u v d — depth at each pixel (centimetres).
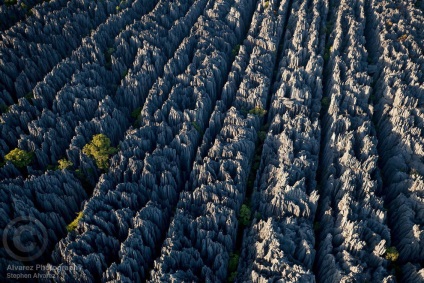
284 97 6756
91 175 5522
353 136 5912
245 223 5072
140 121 6450
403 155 5819
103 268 4397
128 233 4678
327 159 5828
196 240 4684
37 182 5012
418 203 5025
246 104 6744
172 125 6316
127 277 4178
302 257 4434
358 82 7150
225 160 5456
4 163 5478
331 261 4403
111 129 6112
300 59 7681
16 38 7581
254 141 6141
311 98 6844
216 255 4475
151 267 4656
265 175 5494
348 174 5253
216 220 4681
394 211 5159
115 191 4981
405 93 6600
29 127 5809
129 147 5631
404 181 5341
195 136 5994
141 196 5103
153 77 7325
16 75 7175
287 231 4581
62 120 5997
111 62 7638
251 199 5375
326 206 5097
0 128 5850
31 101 6669
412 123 6178
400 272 4575
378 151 6291
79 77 6862
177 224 4697
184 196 5166
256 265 4316
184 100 6631
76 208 5169
